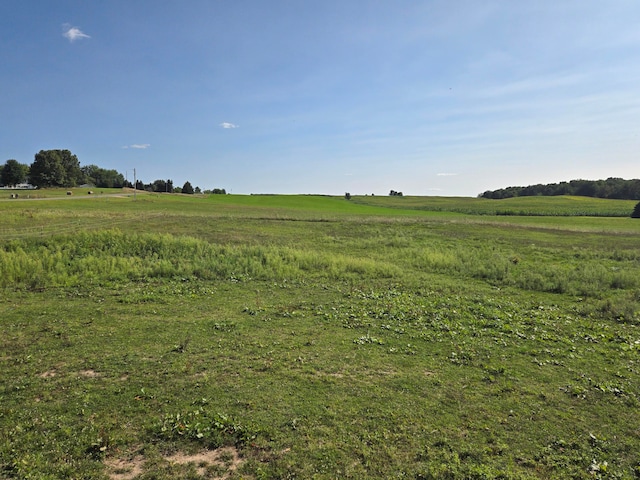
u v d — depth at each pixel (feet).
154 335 30.91
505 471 15.87
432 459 16.49
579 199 354.54
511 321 38.01
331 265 64.85
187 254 67.51
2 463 15.42
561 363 27.61
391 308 41.06
